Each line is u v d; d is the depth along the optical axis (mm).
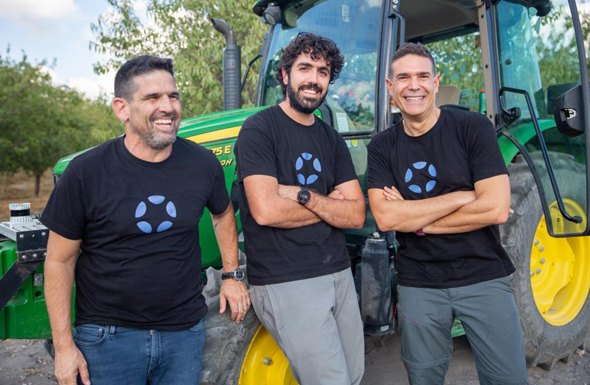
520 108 3330
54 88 16250
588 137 2629
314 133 2379
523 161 3496
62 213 1832
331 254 2270
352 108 3201
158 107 1848
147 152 1916
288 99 2309
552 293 3582
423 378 2477
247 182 2197
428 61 2342
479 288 2352
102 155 1896
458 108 4105
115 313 1890
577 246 3727
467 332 2434
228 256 2326
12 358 3914
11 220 2309
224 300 2344
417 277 2461
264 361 2531
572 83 2922
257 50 7539
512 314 2334
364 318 2738
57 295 1853
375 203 2494
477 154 2322
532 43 3271
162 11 8211
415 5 3938
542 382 3467
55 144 15758
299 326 2143
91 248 1896
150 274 1890
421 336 2453
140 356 1924
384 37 2998
